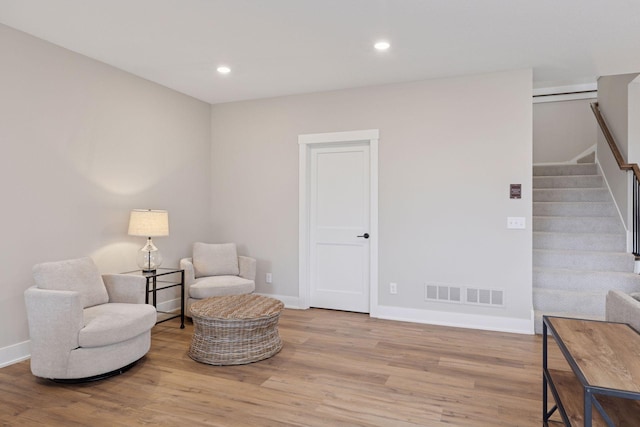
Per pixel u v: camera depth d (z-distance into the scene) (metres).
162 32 3.18
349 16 2.89
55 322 2.69
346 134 4.63
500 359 3.28
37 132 3.31
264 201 5.08
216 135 5.34
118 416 2.38
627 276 4.01
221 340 3.18
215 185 5.34
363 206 4.73
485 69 3.97
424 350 3.48
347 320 4.41
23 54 3.20
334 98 4.69
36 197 3.31
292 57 3.68
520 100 3.97
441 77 4.21
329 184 4.88
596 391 1.35
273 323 3.37
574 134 6.73
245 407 2.49
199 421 2.33
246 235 5.18
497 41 3.30
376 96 4.50
